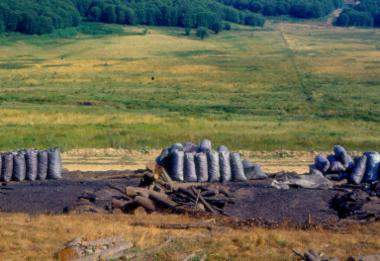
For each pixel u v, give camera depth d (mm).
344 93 81688
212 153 32562
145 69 107375
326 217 27391
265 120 59000
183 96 77625
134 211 27031
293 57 129375
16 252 21547
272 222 25906
